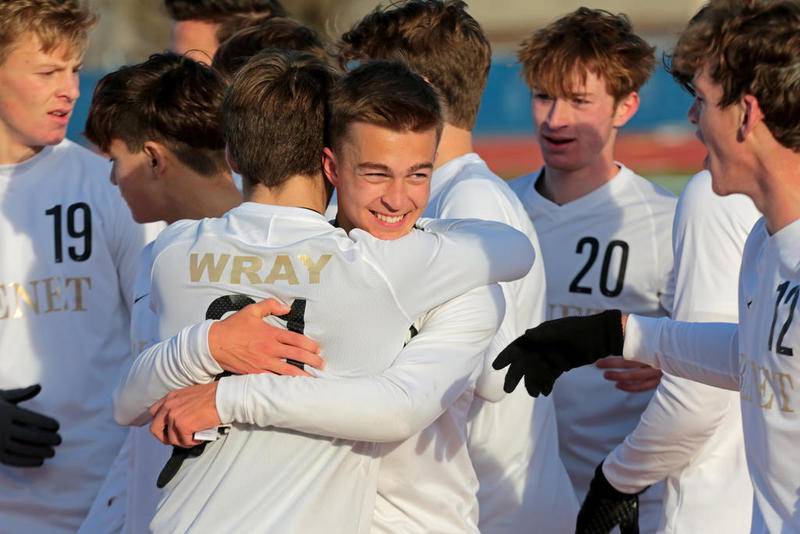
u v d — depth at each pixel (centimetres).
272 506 931
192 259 987
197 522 934
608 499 1309
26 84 1441
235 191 1299
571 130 1595
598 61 1570
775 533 914
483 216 1267
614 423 1582
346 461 970
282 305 952
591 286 1622
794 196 895
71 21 1438
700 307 1244
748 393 939
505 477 1333
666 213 1620
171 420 941
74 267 1542
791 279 887
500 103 6338
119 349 1578
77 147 1586
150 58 1291
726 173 930
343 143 962
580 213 1630
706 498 1259
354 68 991
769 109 879
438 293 968
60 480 1539
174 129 1253
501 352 1079
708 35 906
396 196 952
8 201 1530
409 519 1059
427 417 948
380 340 950
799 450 880
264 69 998
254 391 924
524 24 10025
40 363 1528
